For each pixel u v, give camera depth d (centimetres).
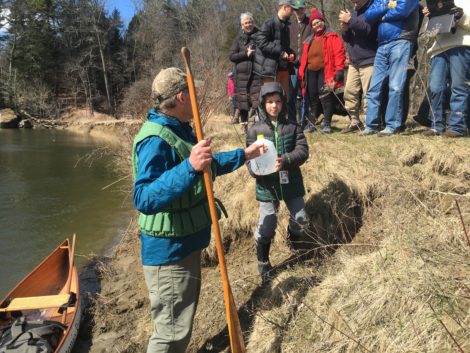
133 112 1002
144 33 4503
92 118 4194
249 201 485
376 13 511
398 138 502
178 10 4181
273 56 581
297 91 653
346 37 591
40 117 4084
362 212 426
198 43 2878
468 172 408
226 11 3434
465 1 450
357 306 286
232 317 275
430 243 306
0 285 588
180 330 280
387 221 346
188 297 282
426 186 401
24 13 4509
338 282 317
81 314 462
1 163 1558
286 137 358
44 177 1283
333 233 418
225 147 655
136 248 603
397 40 503
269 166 339
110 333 423
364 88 580
